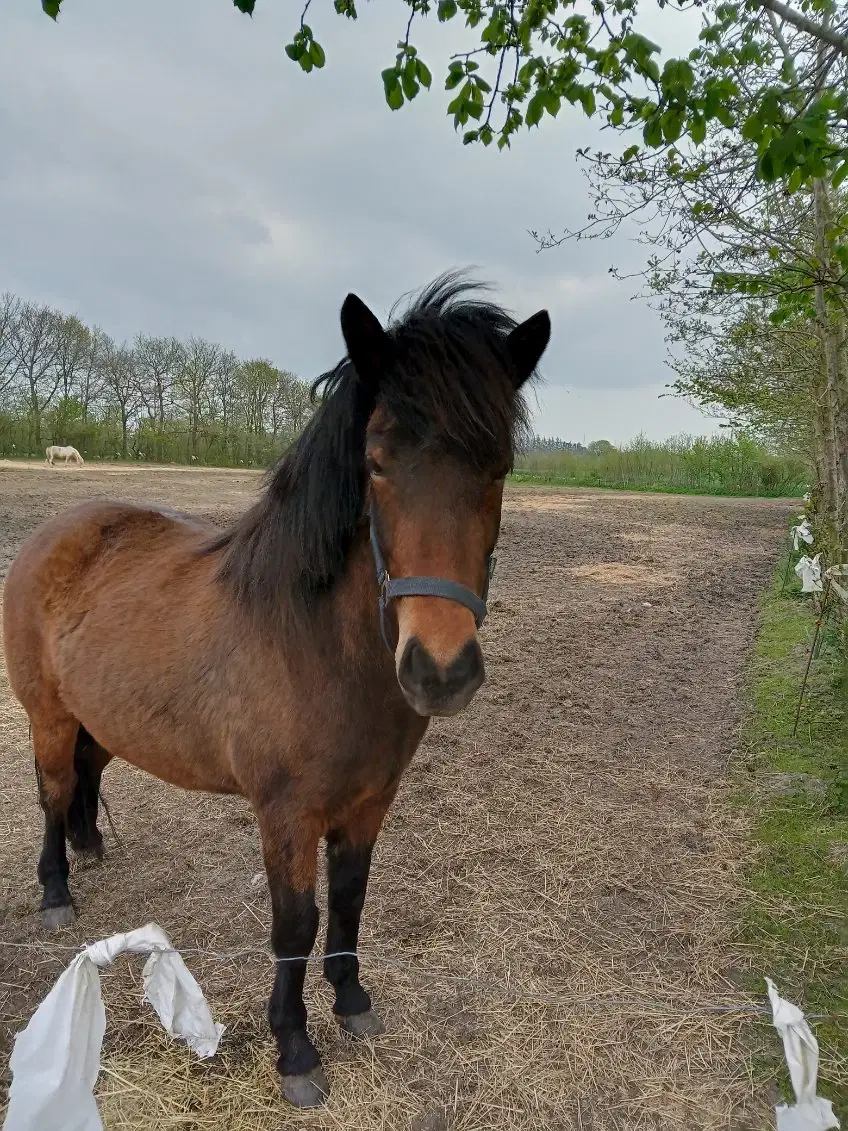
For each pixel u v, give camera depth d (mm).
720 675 6551
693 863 3521
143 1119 2109
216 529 3297
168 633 2420
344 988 2457
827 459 8008
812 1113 1750
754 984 2711
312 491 1979
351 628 1964
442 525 1659
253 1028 2467
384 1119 2146
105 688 2527
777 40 2828
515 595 9695
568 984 2711
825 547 5246
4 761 4359
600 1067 2354
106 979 2664
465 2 2955
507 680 6262
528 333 1953
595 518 19250
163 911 3092
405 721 2074
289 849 2070
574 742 4980
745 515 21156
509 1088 2270
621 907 3197
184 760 2404
